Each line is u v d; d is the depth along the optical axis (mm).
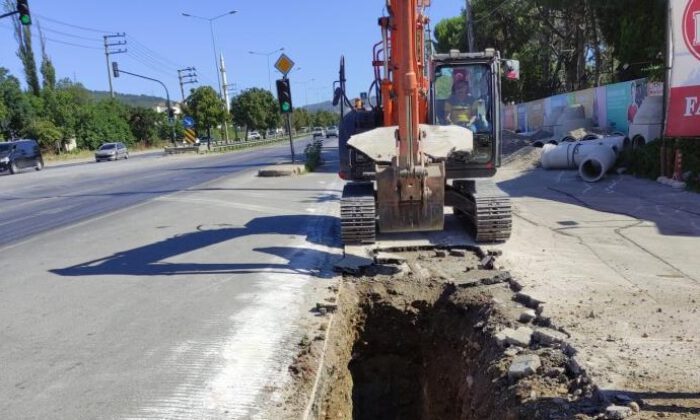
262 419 3928
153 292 6750
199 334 5395
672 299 5645
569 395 3920
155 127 71250
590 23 32188
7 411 4094
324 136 79375
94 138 59281
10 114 47688
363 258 7715
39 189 21672
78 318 5969
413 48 6938
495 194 8234
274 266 7684
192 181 20812
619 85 21703
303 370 4664
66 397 4273
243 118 71625
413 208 7941
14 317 6090
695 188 12273
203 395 4246
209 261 8102
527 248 7996
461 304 6270
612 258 7328
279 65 21297
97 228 11453
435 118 9055
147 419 3930
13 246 10203
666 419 3424
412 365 7035
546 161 18594
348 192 8727
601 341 4633
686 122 11930
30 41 61500
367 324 6785
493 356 4969
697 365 4125
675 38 11758
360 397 6984
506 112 39500
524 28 40406
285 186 17328
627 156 15922
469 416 5027
